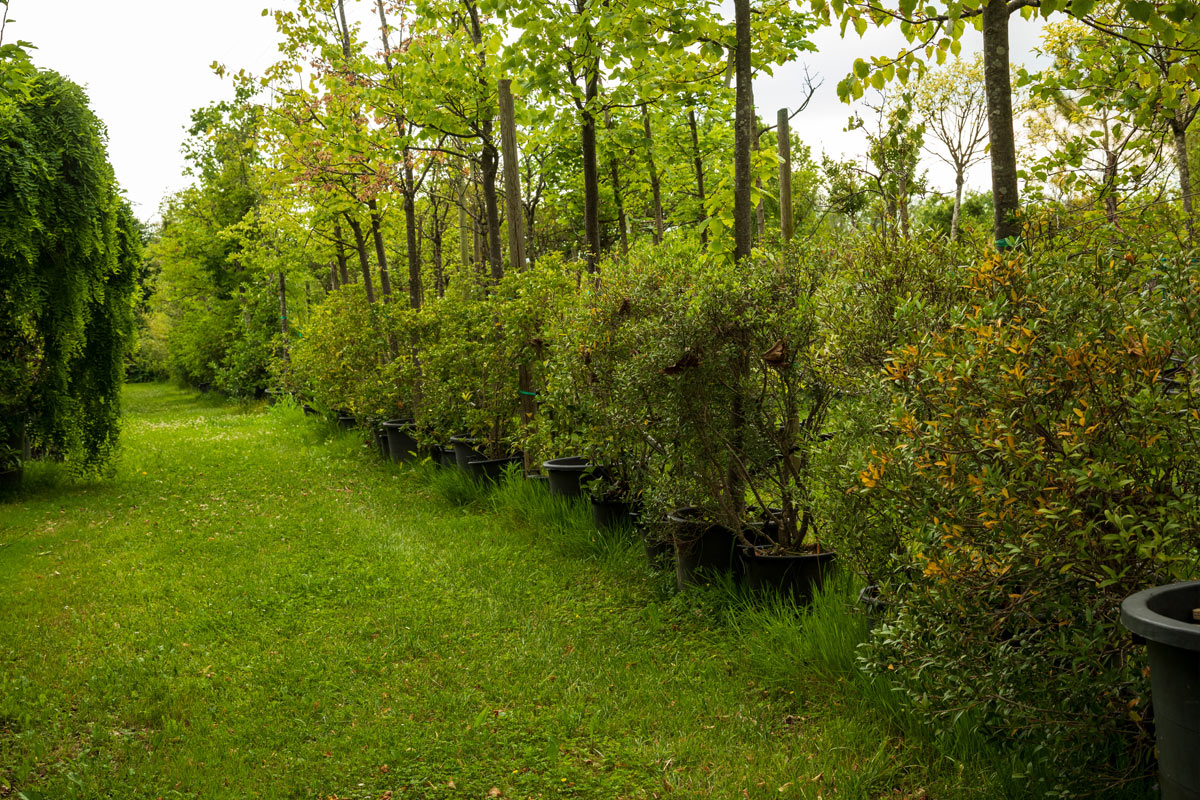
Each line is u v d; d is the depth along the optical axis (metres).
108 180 9.70
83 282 9.35
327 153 11.03
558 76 6.60
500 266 9.20
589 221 7.75
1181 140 5.42
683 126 12.33
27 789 3.14
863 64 4.39
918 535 2.78
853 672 3.74
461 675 4.25
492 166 9.17
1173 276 2.43
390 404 11.42
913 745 3.25
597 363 5.58
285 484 10.00
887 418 3.05
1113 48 4.99
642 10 5.45
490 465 8.41
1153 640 1.94
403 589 5.71
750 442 4.60
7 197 8.48
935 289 3.76
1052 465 2.33
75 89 9.29
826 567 4.50
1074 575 2.49
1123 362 2.35
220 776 3.32
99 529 7.86
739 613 4.62
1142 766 2.62
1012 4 3.79
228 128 20.00
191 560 6.66
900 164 8.92
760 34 5.97
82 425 10.08
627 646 4.57
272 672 4.36
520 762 3.38
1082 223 4.17
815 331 4.40
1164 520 2.30
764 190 5.54
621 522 6.18
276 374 19.92
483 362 8.54
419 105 8.66
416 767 3.37
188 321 27.55
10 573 6.37
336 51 10.78
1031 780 2.72
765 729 3.54
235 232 18.67
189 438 15.02
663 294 5.09
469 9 8.66
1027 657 2.63
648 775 3.25
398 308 11.34
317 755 3.48
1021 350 2.40
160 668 4.42
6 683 4.17
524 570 6.02
